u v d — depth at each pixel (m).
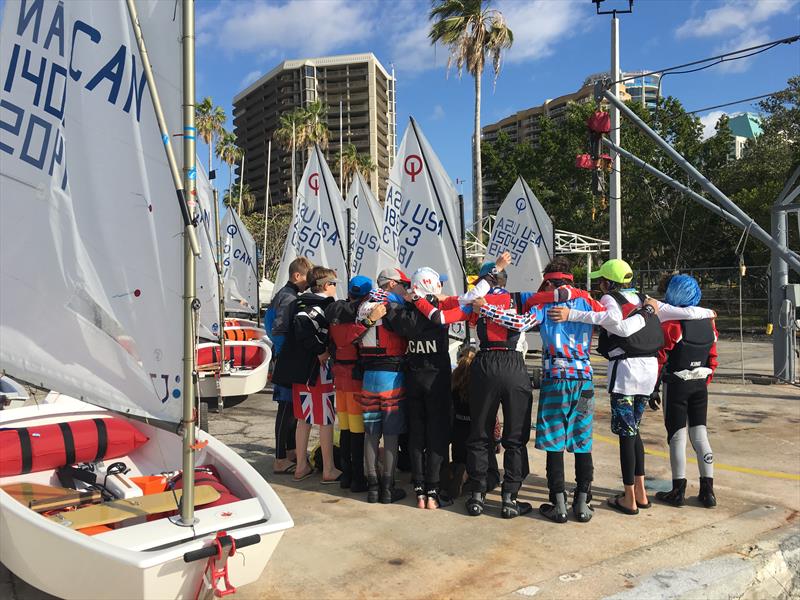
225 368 8.95
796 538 4.17
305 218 10.73
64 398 4.84
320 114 60.59
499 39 23.92
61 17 2.92
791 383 10.42
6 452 3.96
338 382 5.09
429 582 3.56
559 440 4.45
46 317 3.02
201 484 3.62
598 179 10.46
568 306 4.38
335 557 3.90
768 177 29.50
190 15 2.65
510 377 4.41
